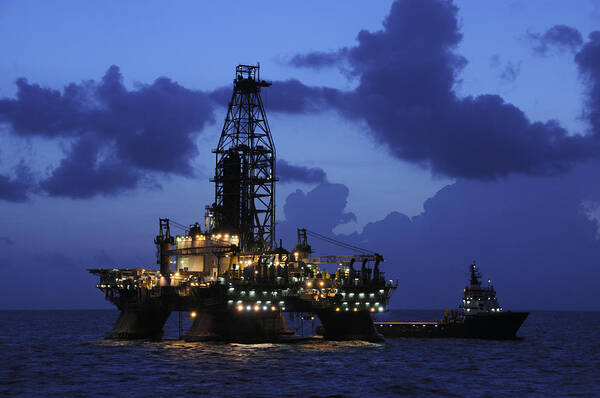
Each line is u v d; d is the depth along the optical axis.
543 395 92.06
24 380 101.75
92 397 88.25
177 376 104.31
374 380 102.75
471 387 98.06
